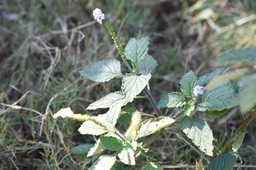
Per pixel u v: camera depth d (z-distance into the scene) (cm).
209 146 87
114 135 89
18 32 142
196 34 145
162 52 138
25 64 132
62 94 116
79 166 104
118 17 142
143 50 93
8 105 110
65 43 137
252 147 108
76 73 126
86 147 98
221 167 90
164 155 109
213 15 146
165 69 133
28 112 117
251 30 139
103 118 91
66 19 142
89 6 145
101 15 91
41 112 117
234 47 137
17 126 116
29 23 141
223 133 115
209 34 144
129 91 89
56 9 146
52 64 124
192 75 92
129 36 138
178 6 151
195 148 108
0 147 107
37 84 126
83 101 120
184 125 89
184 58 136
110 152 107
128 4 147
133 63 92
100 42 136
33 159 110
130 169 94
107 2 148
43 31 140
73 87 120
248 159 106
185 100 94
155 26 147
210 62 134
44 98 118
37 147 109
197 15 147
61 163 107
